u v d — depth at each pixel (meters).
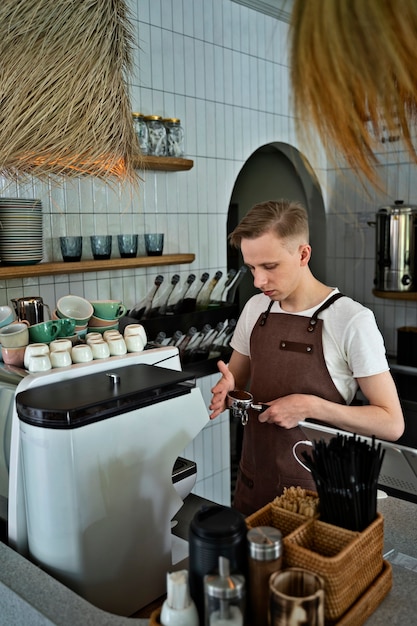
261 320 1.67
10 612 0.94
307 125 0.26
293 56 0.26
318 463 0.90
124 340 1.33
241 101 3.06
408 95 0.24
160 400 1.11
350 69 0.25
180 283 2.81
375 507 0.91
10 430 1.13
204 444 2.97
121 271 2.56
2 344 1.23
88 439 0.98
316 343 1.55
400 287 3.15
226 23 2.92
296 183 3.59
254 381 1.67
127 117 1.42
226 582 0.73
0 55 1.24
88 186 2.39
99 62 1.31
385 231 3.13
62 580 1.01
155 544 1.12
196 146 2.84
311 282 1.60
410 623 0.86
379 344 1.48
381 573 0.93
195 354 2.58
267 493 1.62
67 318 1.37
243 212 3.95
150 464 1.10
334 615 0.80
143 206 2.62
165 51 2.63
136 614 1.08
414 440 2.80
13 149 1.29
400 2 0.24
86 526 0.99
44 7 1.24
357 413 1.42
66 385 1.12
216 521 0.81
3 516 1.20
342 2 0.25
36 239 2.04
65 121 1.30
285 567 0.83
